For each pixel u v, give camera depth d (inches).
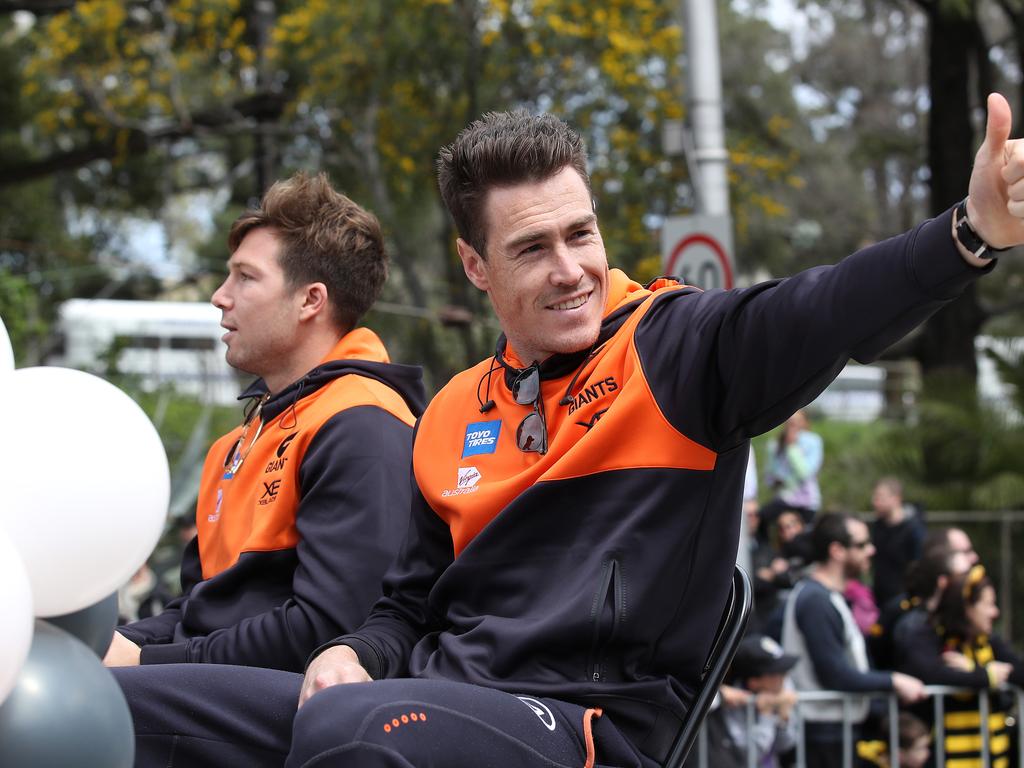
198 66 608.4
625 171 505.7
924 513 332.2
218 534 109.3
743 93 770.2
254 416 116.0
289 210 111.7
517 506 79.0
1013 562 334.3
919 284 65.9
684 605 78.7
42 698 64.7
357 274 112.7
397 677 82.8
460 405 88.8
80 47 565.3
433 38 489.4
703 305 77.4
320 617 94.7
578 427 79.3
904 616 204.1
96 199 789.9
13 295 441.1
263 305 110.2
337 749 65.3
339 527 97.7
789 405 73.2
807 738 191.3
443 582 82.1
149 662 96.7
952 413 390.0
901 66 984.3
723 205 272.2
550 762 70.8
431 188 529.7
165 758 84.2
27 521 65.1
